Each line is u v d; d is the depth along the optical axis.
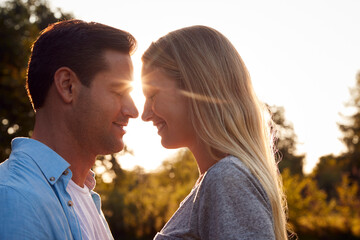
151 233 17.11
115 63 1.80
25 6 16.22
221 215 1.58
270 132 2.30
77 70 1.74
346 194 20.67
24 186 1.47
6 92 13.58
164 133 1.92
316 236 18.38
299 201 18.03
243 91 1.88
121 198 17.03
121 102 1.83
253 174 1.70
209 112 1.80
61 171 1.65
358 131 36.22
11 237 1.35
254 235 1.55
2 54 13.97
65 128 1.76
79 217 1.76
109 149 1.84
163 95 1.88
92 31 1.77
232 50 1.92
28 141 1.70
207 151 1.87
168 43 1.90
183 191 17.42
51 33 1.75
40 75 1.75
